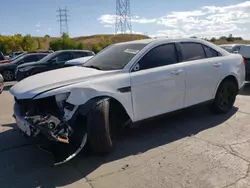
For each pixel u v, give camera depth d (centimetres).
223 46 1275
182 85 430
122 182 292
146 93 388
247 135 410
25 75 1057
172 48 436
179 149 369
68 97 317
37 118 311
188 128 450
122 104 363
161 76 400
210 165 320
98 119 328
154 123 480
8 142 420
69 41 5812
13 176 313
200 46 478
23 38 5925
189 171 308
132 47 430
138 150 371
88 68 407
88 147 372
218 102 503
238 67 525
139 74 382
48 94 312
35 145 403
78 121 334
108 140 341
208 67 466
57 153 327
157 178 296
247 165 316
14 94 339
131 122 380
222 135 413
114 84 356
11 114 596
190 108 454
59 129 306
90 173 314
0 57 1512
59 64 1094
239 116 505
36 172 321
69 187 286
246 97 679
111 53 445
